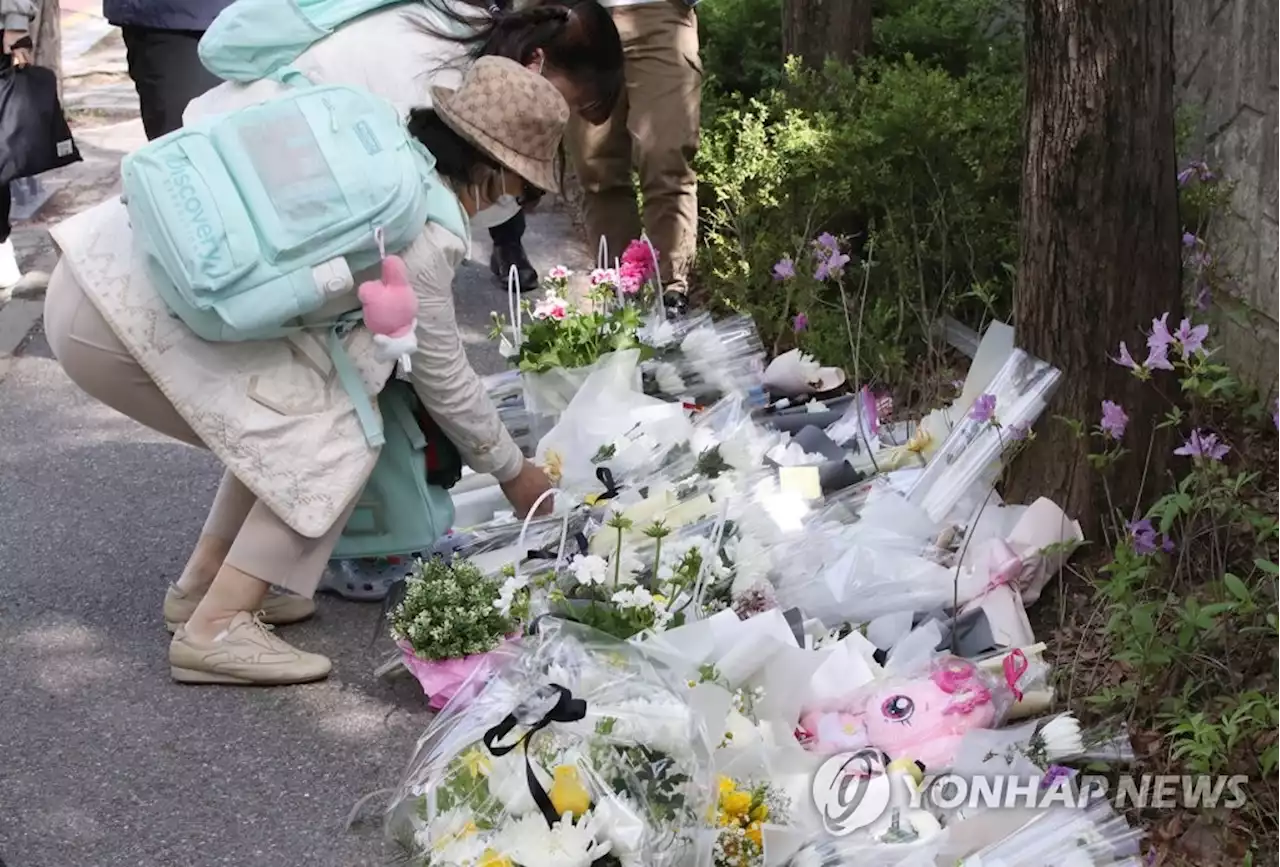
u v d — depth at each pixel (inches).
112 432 198.2
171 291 124.8
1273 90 172.1
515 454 142.9
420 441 142.2
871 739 117.2
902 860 102.6
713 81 263.0
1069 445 144.8
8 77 230.5
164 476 184.5
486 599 130.2
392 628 132.3
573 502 144.3
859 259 214.8
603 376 157.6
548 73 137.3
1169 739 119.0
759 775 109.2
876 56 262.8
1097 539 145.3
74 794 122.9
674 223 212.5
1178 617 128.1
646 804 99.8
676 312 196.9
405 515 144.3
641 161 209.9
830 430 167.8
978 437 147.9
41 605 153.7
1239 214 180.9
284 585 136.6
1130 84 136.9
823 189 205.9
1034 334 146.7
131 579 159.0
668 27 203.8
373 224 122.6
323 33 135.6
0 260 248.8
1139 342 142.3
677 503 142.3
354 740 130.3
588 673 108.1
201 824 119.3
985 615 132.5
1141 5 135.4
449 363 134.0
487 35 136.9
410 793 108.1
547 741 102.2
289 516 132.3
